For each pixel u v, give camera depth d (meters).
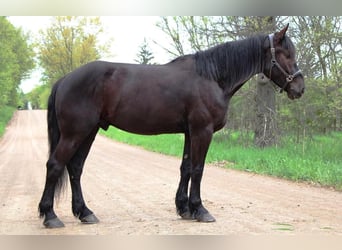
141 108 6.61
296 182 11.09
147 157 18.69
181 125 6.84
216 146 18.94
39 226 6.61
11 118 54.41
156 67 6.84
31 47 42.34
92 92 6.52
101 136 34.91
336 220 6.86
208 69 6.83
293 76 7.06
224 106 6.91
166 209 7.92
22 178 12.26
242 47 7.06
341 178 10.69
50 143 6.72
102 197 9.23
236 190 9.92
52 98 6.72
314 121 17.03
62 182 6.64
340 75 16.33
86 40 29.78
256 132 18.33
